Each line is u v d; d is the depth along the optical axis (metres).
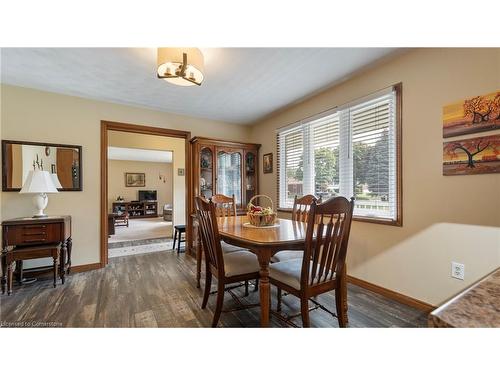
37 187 2.43
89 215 3.00
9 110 2.60
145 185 9.97
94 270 2.93
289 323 1.51
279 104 3.25
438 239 1.81
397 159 2.06
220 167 3.84
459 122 1.69
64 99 2.88
